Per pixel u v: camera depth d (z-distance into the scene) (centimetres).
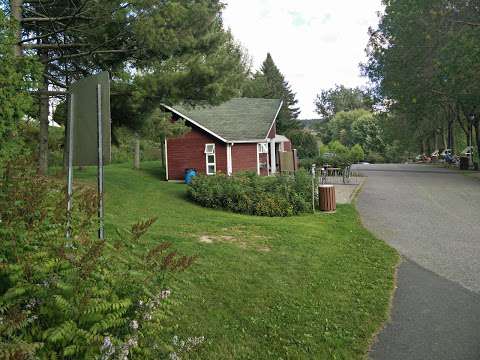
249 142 2405
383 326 522
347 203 1546
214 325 483
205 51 1305
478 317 546
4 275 288
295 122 5291
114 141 1616
